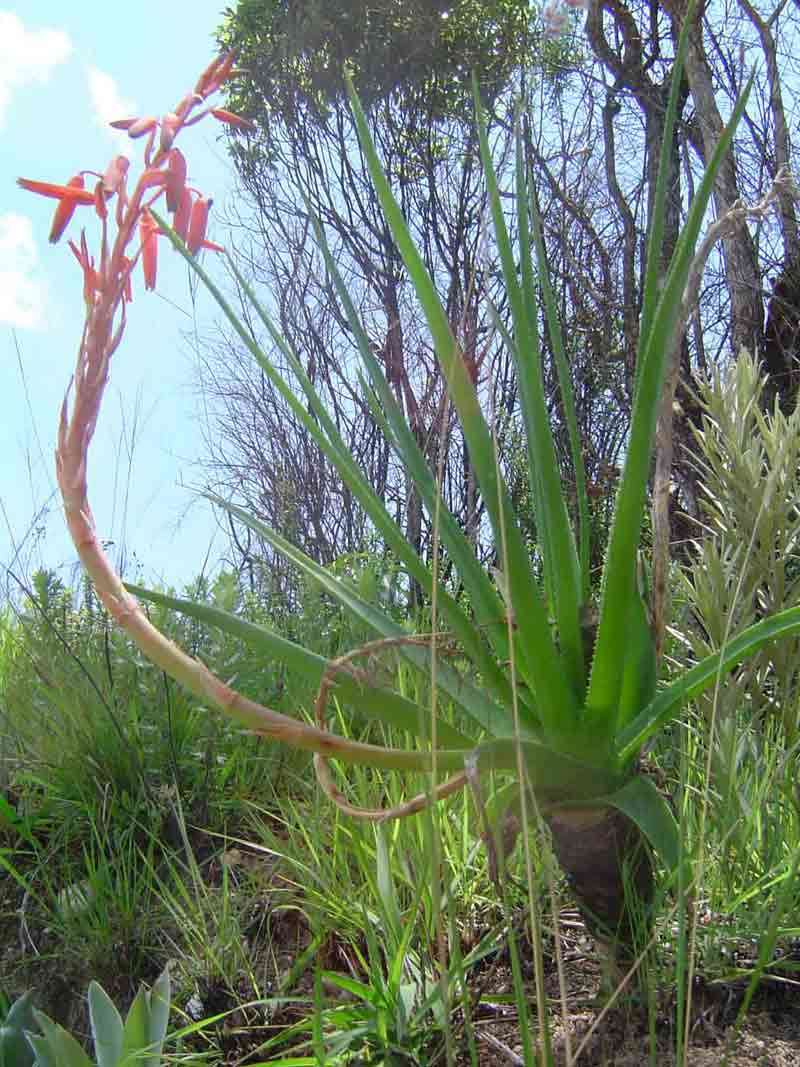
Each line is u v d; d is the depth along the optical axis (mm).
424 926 715
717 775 751
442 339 577
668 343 579
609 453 2697
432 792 477
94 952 815
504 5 2980
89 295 506
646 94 2883
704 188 532
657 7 2846
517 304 608
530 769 549
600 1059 590
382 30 3059
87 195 506
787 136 2570
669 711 582
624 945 615
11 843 1018
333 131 3215
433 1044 621
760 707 919
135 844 957
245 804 933
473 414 583
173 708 1041
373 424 3025
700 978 633
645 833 547
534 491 653
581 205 2949
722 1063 518
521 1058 594
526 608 556
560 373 677
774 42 2641
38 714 1151
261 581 1773
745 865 693
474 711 616
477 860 772
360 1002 671
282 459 3115
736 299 2527
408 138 3146
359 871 818
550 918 730
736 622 901
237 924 775
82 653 1260
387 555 1649
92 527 513
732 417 1024
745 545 968
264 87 3199
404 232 567
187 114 509
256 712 515
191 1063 657
